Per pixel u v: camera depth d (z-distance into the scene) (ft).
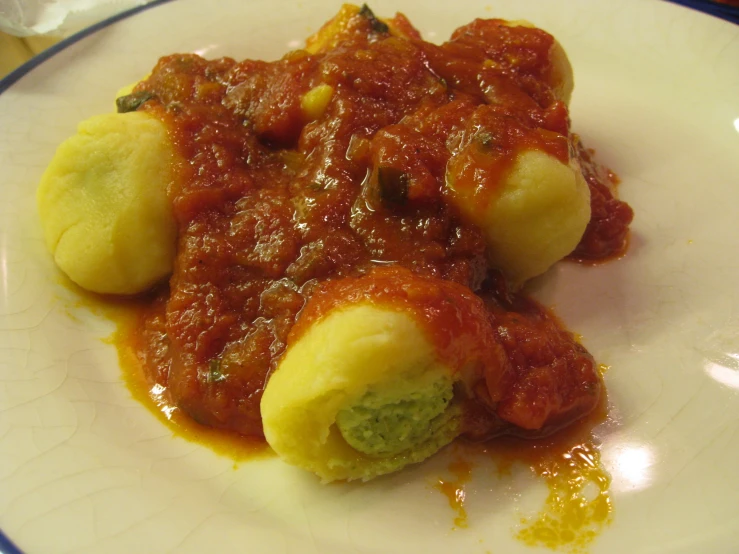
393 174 0.46
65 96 0.63
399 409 0.40
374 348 0.37
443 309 0.39
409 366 0.38
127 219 0.47
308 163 0.51
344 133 0.50
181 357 0.45
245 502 0.40
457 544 0.38
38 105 0.61
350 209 0.47
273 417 0.38
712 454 0.41
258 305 0.46
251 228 0.47
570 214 0.47
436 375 0.39
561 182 0.46
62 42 0.66
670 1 0.70
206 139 0.50
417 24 0.75
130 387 0.46
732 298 0.51
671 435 0.43
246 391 0.44
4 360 0.43
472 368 0.41
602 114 0.66
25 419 0.40
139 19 0.71
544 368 0.43
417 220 0.47
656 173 0.61
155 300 0.51
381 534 0.38
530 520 0.39
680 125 0.64
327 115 0.52
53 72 0.64
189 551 0.35
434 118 0.49
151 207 0.48
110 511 0.36
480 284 0.49
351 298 0.40
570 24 0.72
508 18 0.74
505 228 0.47
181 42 0.71
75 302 0.50
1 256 0.49
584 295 0.53
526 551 0.38
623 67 0.69
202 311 0.46
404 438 0.41
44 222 0.50
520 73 0.57
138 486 0.38
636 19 0.70
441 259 0.46
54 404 0.42
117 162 0.48
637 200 0.59
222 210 0.48
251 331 0.45
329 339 0.38
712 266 0.53
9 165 0.55
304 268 0.45
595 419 0.44
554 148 0.47
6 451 0.38
